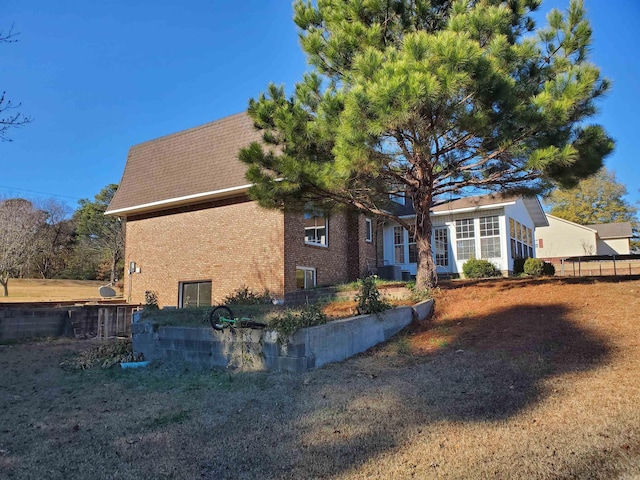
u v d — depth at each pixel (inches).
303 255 602.9
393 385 218.1
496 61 311.4
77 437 173.9
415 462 139.3
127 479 136.6
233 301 451.5
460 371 230.5
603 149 345.4
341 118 323.6
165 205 666.8
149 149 742.5
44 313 509.4
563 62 342.3
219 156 641.6
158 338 327.0
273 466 141.9
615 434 148.9
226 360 286.0
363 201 427.2
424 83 276.2
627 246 1432.1
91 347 410.9
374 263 775.7
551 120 304.0
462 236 792.9
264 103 393.1
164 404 213.3
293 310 315.9
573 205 1807.3
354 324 297.9
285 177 359.9
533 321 304.5
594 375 205.8
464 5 338.0
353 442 156.9
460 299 398.9
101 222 1711.4
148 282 686.5
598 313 302.0
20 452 159.5
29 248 1305.4
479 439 152.3
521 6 370.3
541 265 693.9
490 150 357.7
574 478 125.6
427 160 376.8
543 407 175.9
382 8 366.9
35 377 290.2
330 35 393.1
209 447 158.7
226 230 614.9
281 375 249.0
